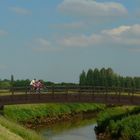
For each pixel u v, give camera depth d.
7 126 41.81
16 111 90.44
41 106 101.44
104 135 69.69
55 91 77.38
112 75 169.62
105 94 76.31
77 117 109.25
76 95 76.62
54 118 101.56
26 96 75.94
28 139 41.19
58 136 71.75
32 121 92.38
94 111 124.44
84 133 76.12
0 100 75.25
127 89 76.00
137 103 75.81
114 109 83.75
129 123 64.31
